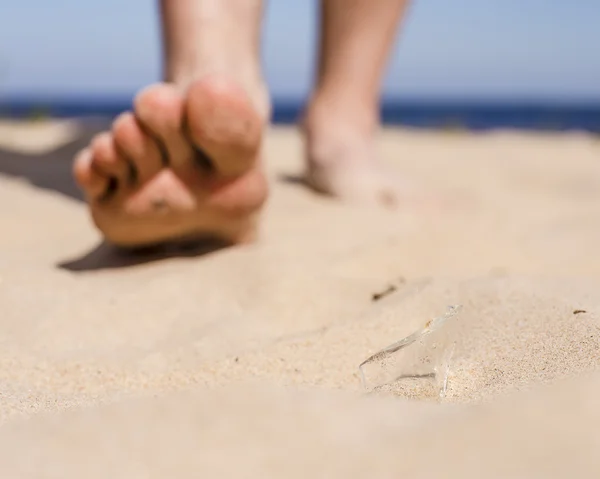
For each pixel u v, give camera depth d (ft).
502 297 1.07
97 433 0.68
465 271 1.48
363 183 2.29
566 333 0.92
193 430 0.68
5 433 0.71
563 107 49.29
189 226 1.46
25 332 1.09
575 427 0.60
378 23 2.34
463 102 71.56
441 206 2.22
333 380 0.90
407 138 4.91
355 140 2.37
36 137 3.83
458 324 0.96
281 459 0.60
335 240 1.70
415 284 1.21
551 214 2.30
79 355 1.01
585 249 1.77
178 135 1.36
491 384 0.83
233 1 1.58
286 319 1.15
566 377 0.79
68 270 1.46
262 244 1.59
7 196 2.19
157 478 0.58
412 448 0.60
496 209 2.27
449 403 0.79
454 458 0.57
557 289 1.11
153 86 1.37
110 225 1.44
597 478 0.52
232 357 0.96
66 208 2.10
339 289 1.26
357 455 0.60
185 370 0.94
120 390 0.90
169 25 1.56
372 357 0.89
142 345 1.07
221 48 1.55
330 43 2.36
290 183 2.56
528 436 0.60
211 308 1.21
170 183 1.40
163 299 1.23
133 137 1.35
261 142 1.40
